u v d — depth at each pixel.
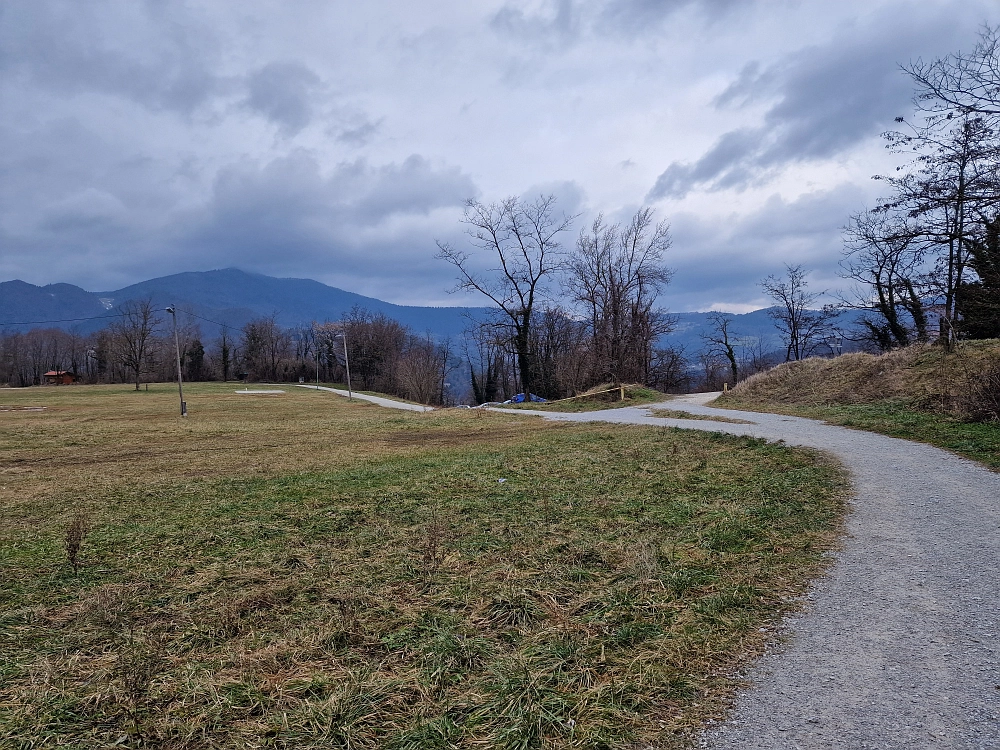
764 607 4.50
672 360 54.66
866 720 3.02
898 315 34.00
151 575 6.16
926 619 4.14
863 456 10.57
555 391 55.41
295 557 6.43
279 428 27.53
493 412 33.88
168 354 105.00
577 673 3.62
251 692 3.57
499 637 4.22
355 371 100.62
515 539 6.77
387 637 4.26
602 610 4.56
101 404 51.34
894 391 18.80
